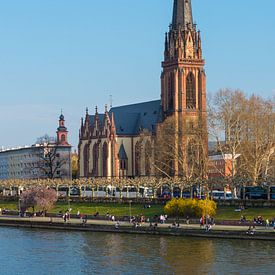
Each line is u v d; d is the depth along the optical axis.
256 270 155.38
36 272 160.50
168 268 159.88
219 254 174.12
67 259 174.62
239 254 173.38
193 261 166.62
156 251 181.38
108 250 185.75
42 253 184.12
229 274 152.50
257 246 184.38
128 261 169.38
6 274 158.88
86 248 190.38
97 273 157.50
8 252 187.00
